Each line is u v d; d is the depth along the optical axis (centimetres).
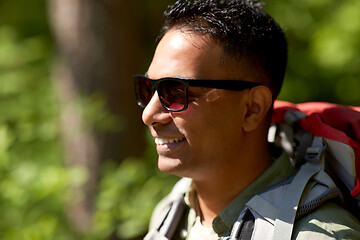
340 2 683
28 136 488
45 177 380
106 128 477
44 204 390
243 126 209
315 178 201
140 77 216
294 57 736
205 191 221
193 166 205
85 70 491
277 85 225
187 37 201
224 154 207
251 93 208
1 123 565
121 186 394
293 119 235
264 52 213
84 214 458
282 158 224
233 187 216
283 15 684
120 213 392
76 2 493
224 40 201
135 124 509
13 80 632
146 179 456
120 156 487
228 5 218
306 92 724
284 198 195
